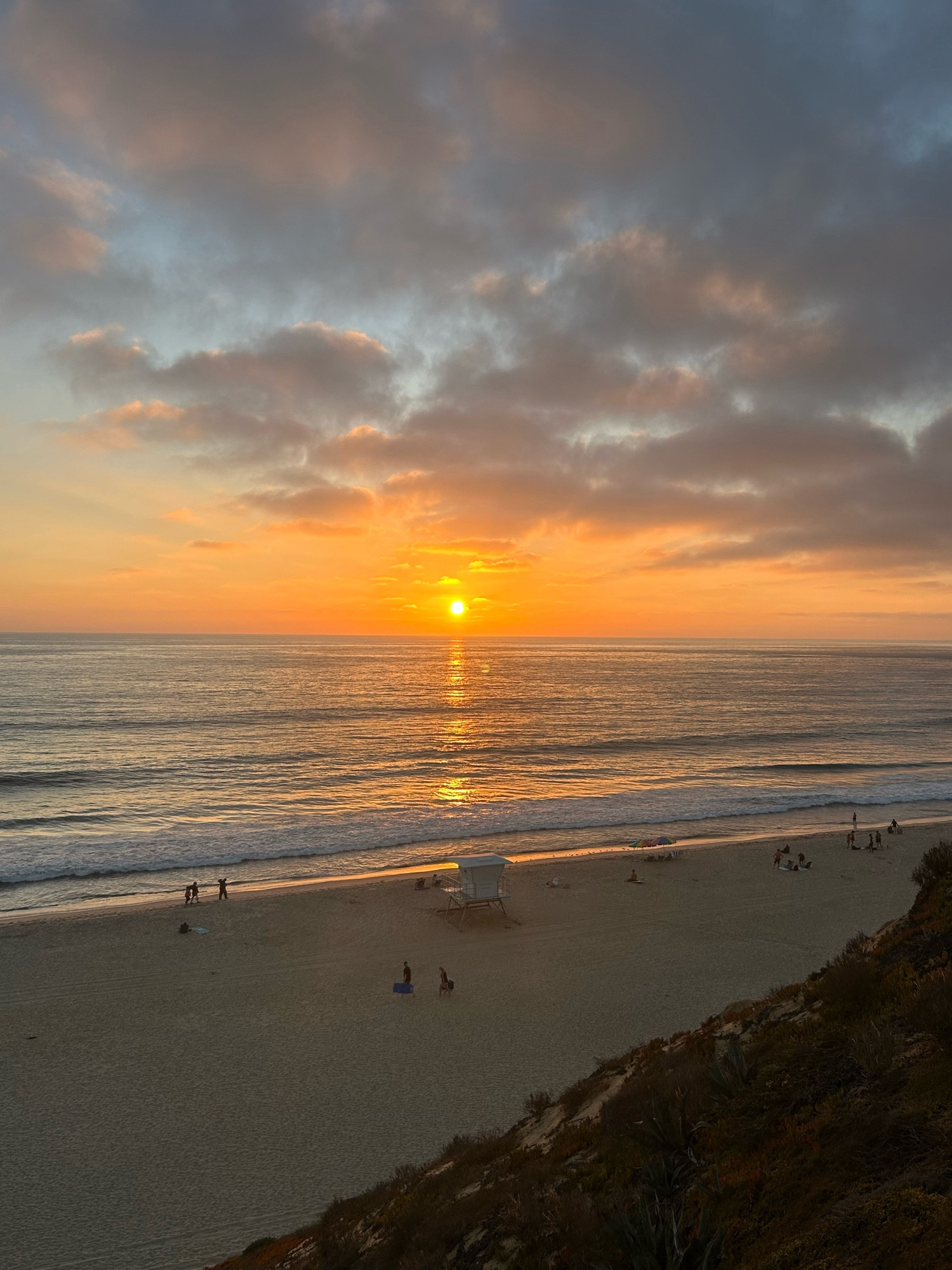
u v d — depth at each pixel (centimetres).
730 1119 766
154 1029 2358
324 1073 2097
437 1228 836
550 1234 708
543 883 3897
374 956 2953
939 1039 690
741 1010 1141
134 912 3397
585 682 19162
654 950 3031
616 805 5919
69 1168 1691
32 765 7300
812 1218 555
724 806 5931
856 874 4078
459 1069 2119
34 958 2886
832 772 7638
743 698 15400
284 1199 1582
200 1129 1838
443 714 11919
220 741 8906
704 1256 567
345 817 5419
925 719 12344
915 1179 531
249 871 4166
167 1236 1475
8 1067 2125
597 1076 1191
